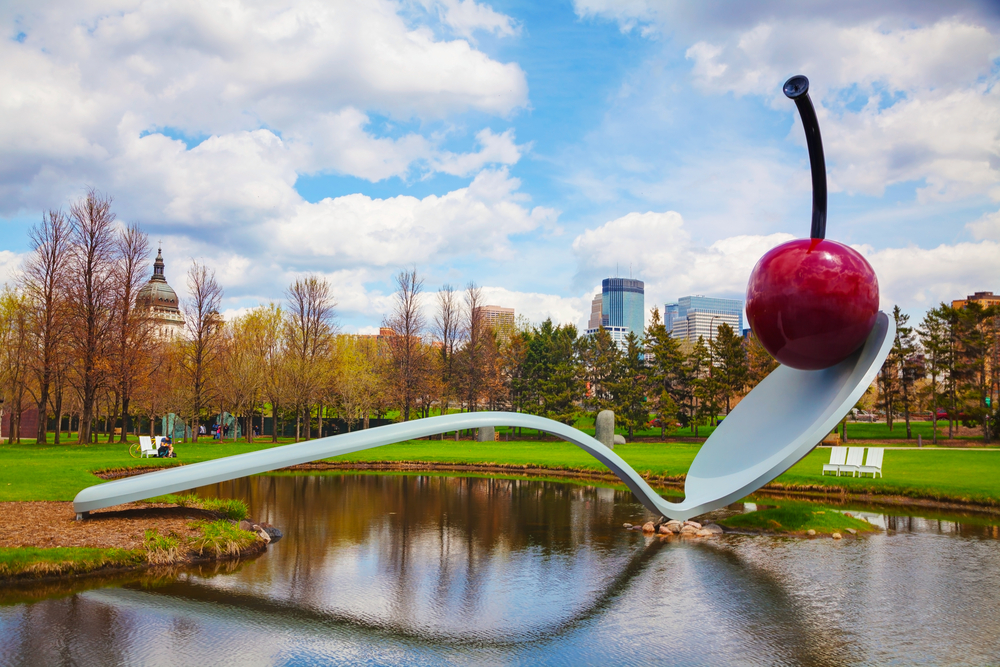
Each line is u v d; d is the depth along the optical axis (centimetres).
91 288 3725
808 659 625
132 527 1088
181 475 1047
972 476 2031
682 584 890
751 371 4822
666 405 4809
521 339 6081
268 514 1488
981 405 4219
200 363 4325
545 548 1120
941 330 4338
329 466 2881
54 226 3591
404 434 1006
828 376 1180
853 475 2088
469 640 679
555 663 617
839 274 1015
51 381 3709
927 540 1186
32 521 1120
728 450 1268
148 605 782
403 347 5162
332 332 4941
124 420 3825
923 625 721
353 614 759
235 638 679
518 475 2577
